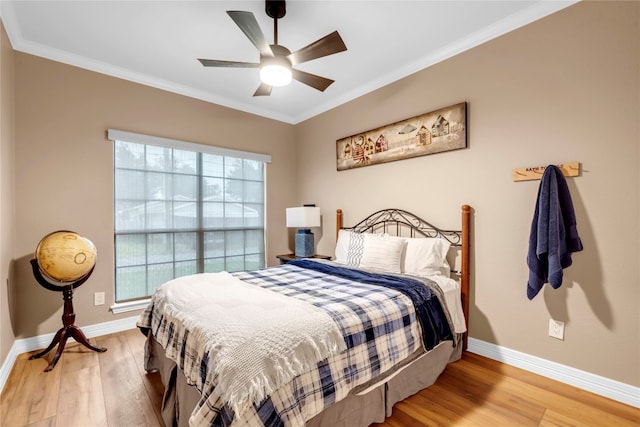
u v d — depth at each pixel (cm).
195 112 343
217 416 107
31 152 249
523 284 217
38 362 226
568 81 197
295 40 245
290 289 195
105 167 284
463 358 235
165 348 162
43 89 254
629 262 176
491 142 234
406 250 263
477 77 242
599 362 186
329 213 384
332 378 130
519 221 219
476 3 204
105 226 284
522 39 217
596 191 186
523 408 173
